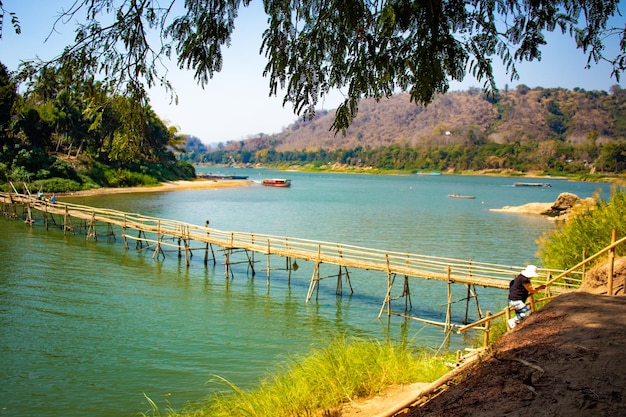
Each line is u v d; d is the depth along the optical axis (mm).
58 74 6008
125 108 6641
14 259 29609
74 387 13867
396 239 41969
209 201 72500
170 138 108250
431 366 11391
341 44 6398
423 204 76062
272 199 79938
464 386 6906
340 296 25016
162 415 12352
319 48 6531
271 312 22031
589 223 20078
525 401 5754
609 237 18484
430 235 44438
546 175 173625
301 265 32312
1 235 37875
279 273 29906
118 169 82750
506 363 7105
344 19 6141
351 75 6332
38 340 17094
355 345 12633
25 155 65250
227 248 28641
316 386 10461
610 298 9133
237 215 57656
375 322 21062
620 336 6918
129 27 6090
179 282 26781
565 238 20781
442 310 22844
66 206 39781
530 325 8484
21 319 19047
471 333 19609
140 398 13297
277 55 6469
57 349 16438
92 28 5984
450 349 17516
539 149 188375
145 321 19797
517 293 10820
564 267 19641
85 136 73250
